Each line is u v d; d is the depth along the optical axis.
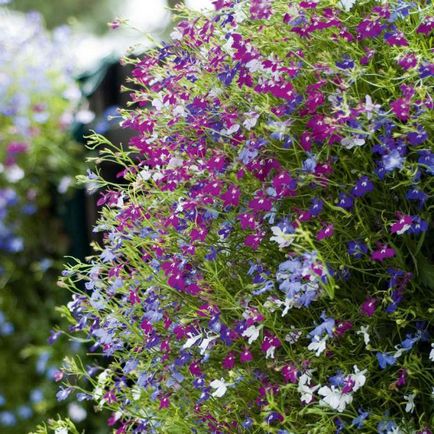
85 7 13.36
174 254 2.74
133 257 2.89
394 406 2.50
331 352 2.52
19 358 6.33
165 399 2.74
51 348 5.89
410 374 2.33
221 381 2.56
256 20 2.66
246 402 2.69
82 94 5.81
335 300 2.55
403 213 2.41
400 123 2.46
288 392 2.60
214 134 2.69
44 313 6.28
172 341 2.79
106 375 3.01
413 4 2.49
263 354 2.65
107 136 5.37
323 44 2.61
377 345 2.51
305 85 2.61
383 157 2.27
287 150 2.55
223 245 2.76
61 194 6.34
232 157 2.63
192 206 2.61
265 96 2.64
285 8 2.57
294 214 2.53
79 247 5.87
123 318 2.85
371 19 2.40
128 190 2.88
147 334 2.81
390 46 2.51
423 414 2.37
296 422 2.56
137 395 2.93
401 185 2.46
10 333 6.33
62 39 6.98
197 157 2.69
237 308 2.54
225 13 2.63
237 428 2.68
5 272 6.42
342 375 2.38
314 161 2.40
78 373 3.08
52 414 5.83
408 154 2.37
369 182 2.37
